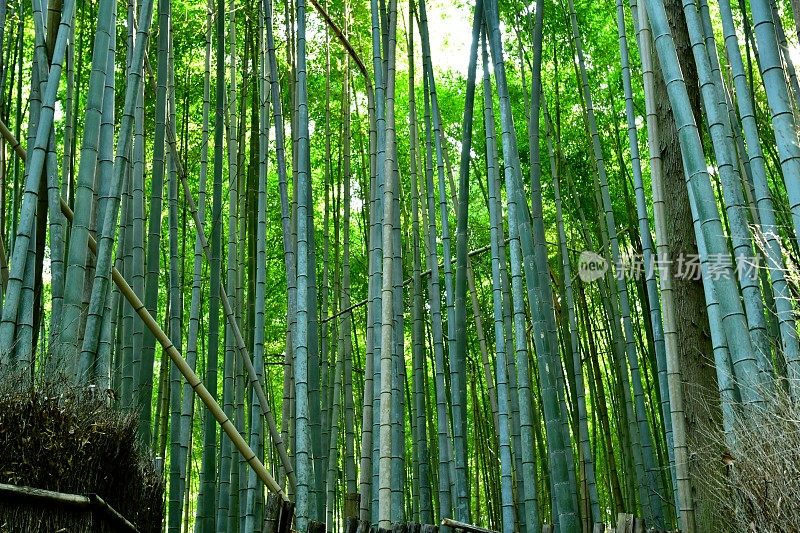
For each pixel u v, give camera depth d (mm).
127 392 4457
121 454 3238
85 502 2811
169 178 5074
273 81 4934
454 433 4586
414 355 5090
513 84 7816
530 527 4078
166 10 4555
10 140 3764
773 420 2859
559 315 7047
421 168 7512
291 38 6211
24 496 2666
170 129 5180
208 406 4000
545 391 3973
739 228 3141
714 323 3271
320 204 8852
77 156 6938
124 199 4539
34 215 3305
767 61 2969
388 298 4031
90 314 3393
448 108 8172
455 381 4625
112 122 3771
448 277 4883
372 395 4898
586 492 5480
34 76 3791
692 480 3930
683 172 4375
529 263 4184
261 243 5133
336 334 7145
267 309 8789
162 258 8344
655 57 4523
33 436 2797
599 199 6352
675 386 3371
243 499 5629
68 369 3186
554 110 7602
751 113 3482
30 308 3289
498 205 4648
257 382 4848
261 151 5270
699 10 4180
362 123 8336
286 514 3389
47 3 3914
